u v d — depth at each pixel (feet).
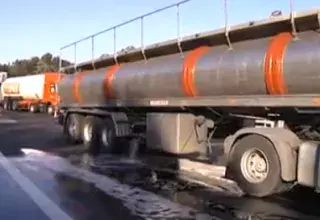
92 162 39.29
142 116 42.78
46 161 40.19
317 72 22.30
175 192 26.53
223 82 28.17
